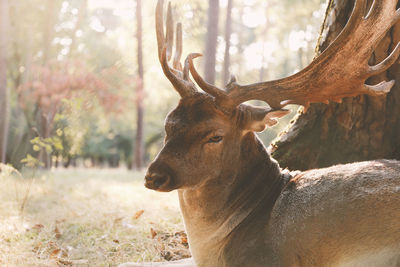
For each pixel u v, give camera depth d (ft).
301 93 10.30
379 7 9.79
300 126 15.07
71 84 41.98
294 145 14.94
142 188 28.53
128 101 62.90
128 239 14.85
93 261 13.15
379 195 9.04
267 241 9.94
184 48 39.11
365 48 9.95
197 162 9.96
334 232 9.18
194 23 38.73
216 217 10.63
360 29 9.85
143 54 58.39
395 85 13.46
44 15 53.47
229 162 10.42
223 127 10.12
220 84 52.75
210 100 10.09
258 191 10.77
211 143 10.05
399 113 13.47
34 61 56.44
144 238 14.88
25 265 12.36
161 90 69.41
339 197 9.39
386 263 8.55
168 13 12.06
